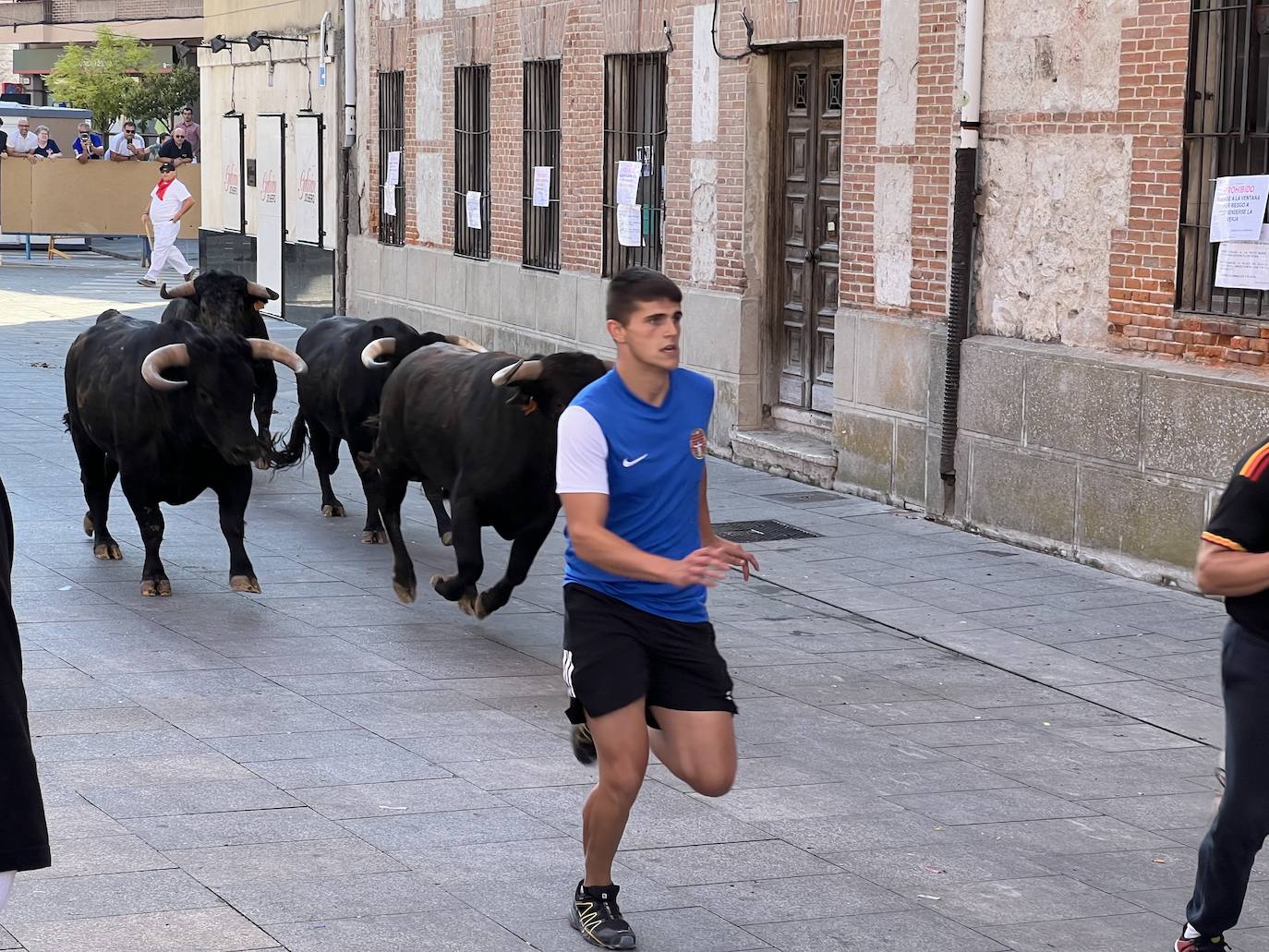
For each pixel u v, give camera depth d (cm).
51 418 1972
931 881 721
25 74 7225
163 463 1184
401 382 1168
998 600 1238
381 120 2733
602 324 2055
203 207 3625
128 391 1178
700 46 1822
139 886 684
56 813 768
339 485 1684
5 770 425
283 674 1014
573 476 607
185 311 1548
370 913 664
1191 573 1255
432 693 984
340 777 830
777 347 1798
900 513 1545
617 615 620
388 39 2683
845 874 725
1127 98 1304
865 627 1170
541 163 2216
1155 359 1295
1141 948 658
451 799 802
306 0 2989
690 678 627
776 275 1789
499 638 1116
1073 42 1348
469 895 687
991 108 1435
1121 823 804
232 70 3406
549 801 804
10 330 2820
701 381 631
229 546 1212
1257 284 1204
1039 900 704
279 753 864
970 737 933
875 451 1591
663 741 639
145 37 6175
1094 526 1337
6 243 4500
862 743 916
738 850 750
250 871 704
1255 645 586
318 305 2995
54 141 4647
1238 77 1221
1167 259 1279
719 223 1814
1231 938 675
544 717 942
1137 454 1293
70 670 1009
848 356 1622
